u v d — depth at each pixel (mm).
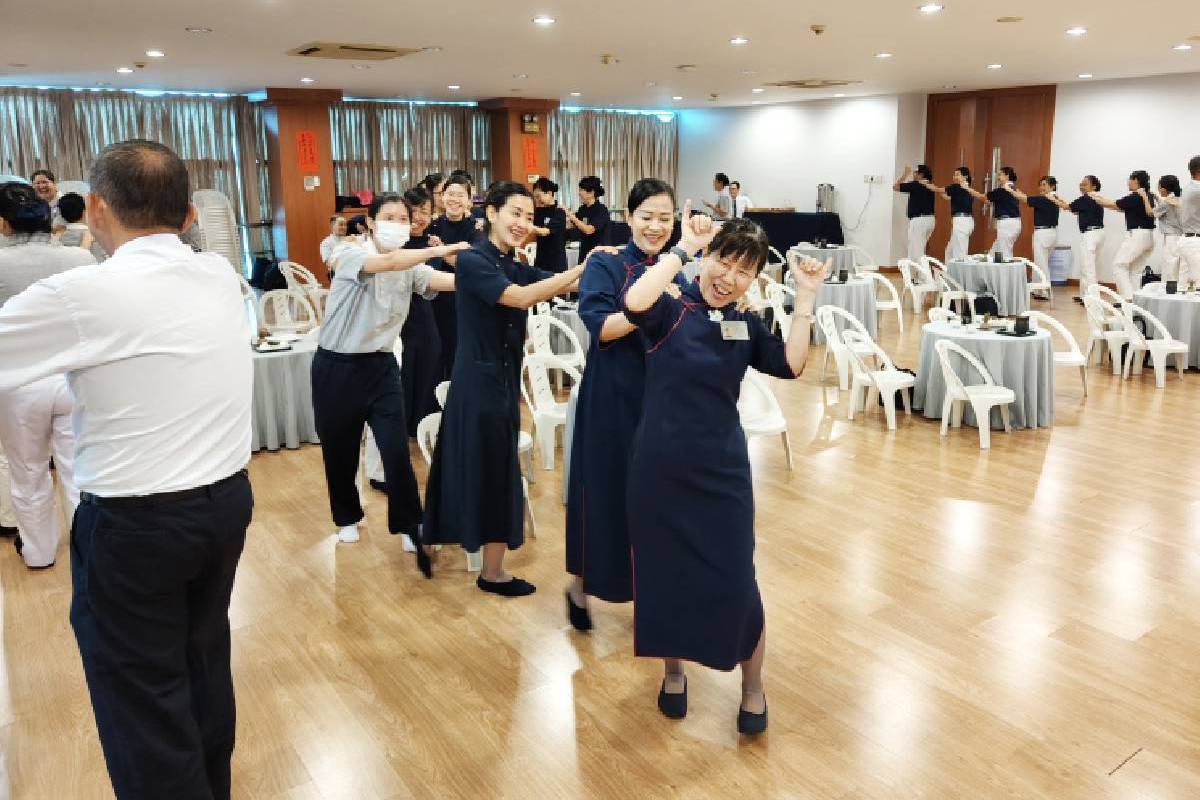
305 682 2990
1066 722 2736
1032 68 10773
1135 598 3562
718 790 2445
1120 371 7711
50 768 2559
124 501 1736
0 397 3609
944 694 2895
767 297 8672
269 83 11617
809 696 2889
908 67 10477
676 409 2412
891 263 14766
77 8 6316
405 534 3973
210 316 1802
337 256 3471
